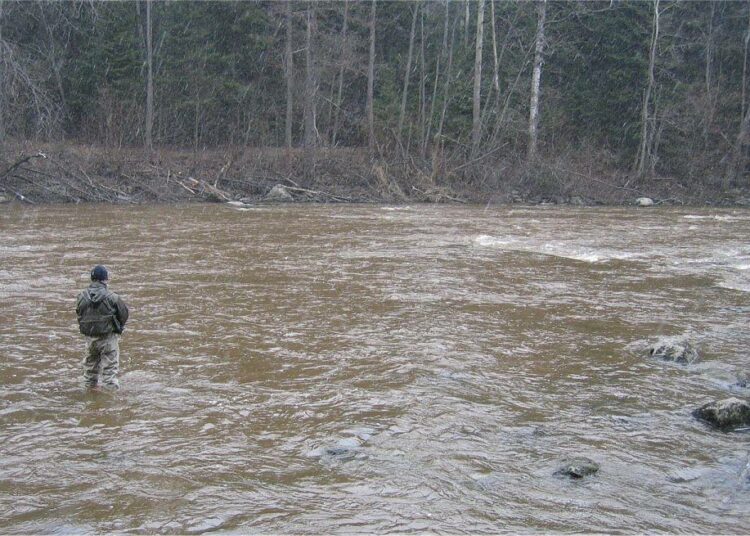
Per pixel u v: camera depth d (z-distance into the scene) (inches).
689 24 2023.9
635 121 1959.9
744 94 1914.4
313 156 1595.7
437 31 2313.0
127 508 207.0
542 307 487.8
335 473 231.0
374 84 2191.2
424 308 476.7
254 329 414.6
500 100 1967.3
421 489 220.5
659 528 199.3
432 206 1451.8
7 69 1358.3
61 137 1592.0
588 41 2026.3
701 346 396.2
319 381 323.3
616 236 923.4
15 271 591.5
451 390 314.0
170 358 356.2
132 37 1843.0
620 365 357.1
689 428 275.1
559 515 205.5
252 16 1859.0
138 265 630.5
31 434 259.6
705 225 1093.8
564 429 272.2
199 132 1868.8
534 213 1305.4
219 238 834.8
